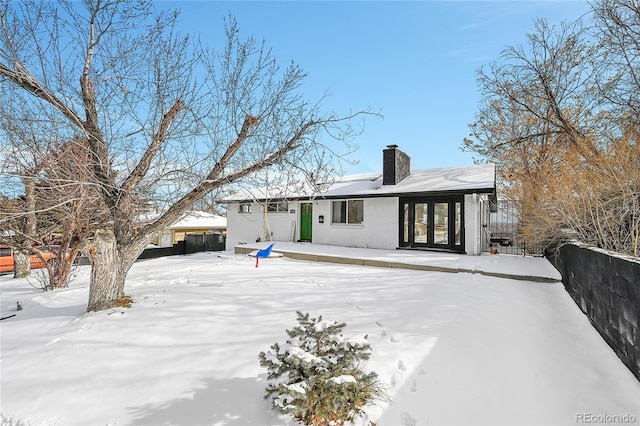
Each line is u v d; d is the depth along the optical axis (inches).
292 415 100.0
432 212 519.2
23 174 209.6
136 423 99.7
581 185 262.8
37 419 103.3
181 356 139.1
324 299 231.9
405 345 150.5
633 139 267.9
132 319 176.9
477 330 173.3
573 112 547.2
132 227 241.3
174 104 211.8
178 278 322.3
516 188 501.0
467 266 366.3
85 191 225.5
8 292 335.3
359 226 572.1
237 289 258.5
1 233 331.3
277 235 683.4
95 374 127.1
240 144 220.1
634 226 231.8
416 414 105.2
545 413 108.7
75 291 297.6
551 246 373.4
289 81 236.1
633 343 134.3
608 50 398.0
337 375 101.2
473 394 116.9
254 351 142.2
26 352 147.6
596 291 184.5
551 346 160.4
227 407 106.0
